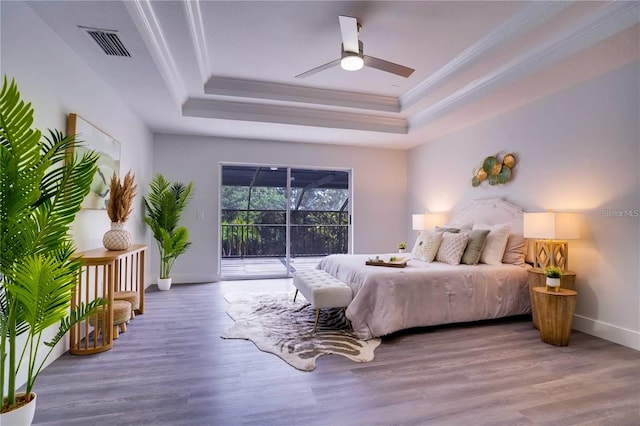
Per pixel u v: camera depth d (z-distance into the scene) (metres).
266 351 2.46
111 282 2.46
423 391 1.92
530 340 2.76
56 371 2.11
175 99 3.63
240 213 5.56
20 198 1.31
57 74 2.29
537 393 1.92
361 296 2.86
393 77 3.71
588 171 2.97
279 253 5.73
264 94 3.99
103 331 2.45
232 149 5.27
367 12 2.48
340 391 1.91
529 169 3.59
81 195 1.54
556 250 3.06
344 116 4.66
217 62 3.37
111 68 2.82
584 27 2.39
